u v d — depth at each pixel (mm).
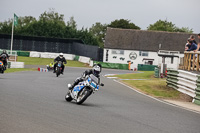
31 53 100500
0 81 27922
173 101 25500
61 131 10969
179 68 35219
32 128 11008
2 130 10367
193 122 15859
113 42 117500
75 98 18547
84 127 11961
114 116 15133
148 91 31406
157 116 16531
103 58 116938
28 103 16500
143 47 116688
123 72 70125
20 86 25047
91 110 16281
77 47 104812
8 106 14961
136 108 18953
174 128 13633
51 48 107438
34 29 137125
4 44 106812
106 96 24312
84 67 80438
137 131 12234
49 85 28438
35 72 49594
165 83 38625
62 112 14734
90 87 18219
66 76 43719
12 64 59781
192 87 26344
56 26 137750
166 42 118875
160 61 88562
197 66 29516
